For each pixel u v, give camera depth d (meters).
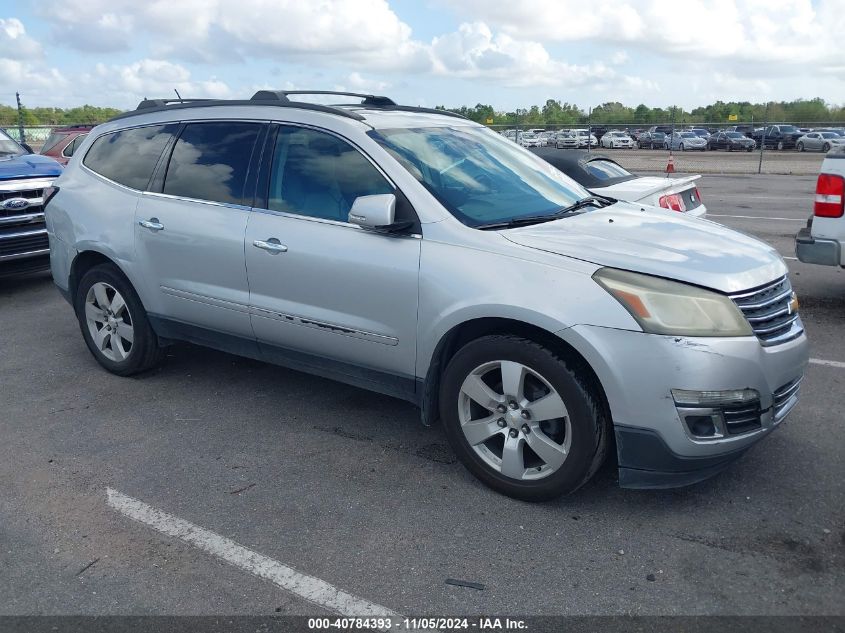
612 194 7.39
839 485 3.76
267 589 3.05
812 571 3.09
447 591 3.02
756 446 4.20
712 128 45.41
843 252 6.39
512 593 3.00
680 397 3.22
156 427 4.62
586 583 3.05
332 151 4.21
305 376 5.48
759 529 3.40
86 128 13.88
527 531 3.43
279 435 4.49
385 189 3.97
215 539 3.40
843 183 6.30
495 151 4.68
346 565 3.20
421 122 4.58
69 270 5.52
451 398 3.79
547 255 3.50
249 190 4.48
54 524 3.55
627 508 3.60
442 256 3.70
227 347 4.81
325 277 4.08
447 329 3.68
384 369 4.04
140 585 3.09
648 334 3.21
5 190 7.57
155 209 4.89
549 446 3.52
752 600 2.92
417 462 4.12
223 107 4.79
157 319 5.06
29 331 6.71
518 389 3.55
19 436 4.52
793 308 3.71
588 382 3.41
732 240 3.88
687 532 3.39
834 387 5.05
